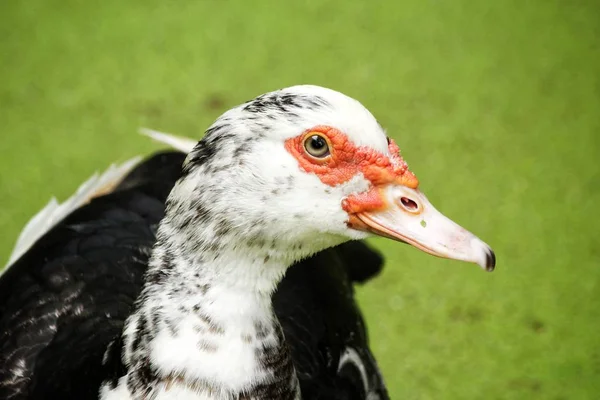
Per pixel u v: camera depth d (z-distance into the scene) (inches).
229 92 377.4
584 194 337.1
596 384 272.4
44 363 191.2
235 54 396.2
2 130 360.5
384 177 163.8
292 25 412.8
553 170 347.3
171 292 163.3
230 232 161.3
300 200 161.5
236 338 162.6
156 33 405.4
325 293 227.5
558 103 377.4
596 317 293.4
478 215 328.8
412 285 306.0
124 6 420.5
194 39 402.9
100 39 401.1
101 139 358.0
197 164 161.6
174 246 163.9
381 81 385.1
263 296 166.9
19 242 252.1
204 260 161.9
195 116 366.0
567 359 280.4
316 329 216.1
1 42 397.1
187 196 162.1
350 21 416.5
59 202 328.8
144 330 164.4
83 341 193.5
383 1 426.9
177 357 160.9
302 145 159.6
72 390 179.9
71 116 366.9
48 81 381.4
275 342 167.5
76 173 342.6
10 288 215.2
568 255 314.0
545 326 291.3
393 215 165.2
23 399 188.2
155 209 233.9
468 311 297.1
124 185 249.9
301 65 390.9
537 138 362.0
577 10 423.8
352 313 234.7
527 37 408.5
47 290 210.2
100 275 212.7
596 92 382.0
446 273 310.0
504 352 283.7
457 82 386.3
